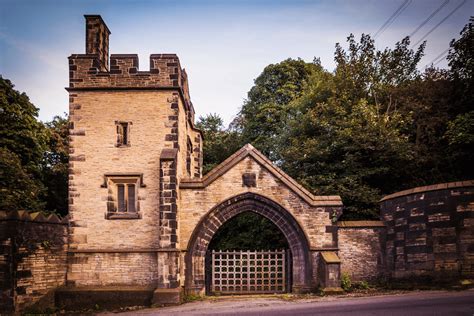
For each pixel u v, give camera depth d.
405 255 19.81
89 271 19.62
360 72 31.45
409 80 32.28
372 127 26.45
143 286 19.33
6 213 16.62
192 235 20.38
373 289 20.06
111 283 19.50
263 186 20.88
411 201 19.80
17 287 16.36
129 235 19.83
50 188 34.25
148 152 20.28
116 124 20.45
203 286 20.27
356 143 26.19
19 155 27.55
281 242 28.73
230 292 21.23
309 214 20.80
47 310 17.86
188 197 20.69
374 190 25.48
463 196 18.27
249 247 30.59
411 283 19.36
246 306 17.05
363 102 27.70
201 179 20.81
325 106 29.52
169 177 19.33
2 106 27.03
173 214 19.14
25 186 25.41
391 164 26.72
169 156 19.45
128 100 20.59
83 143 20.39
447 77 30.61
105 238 19.83
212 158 40.34
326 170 27.44
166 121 20.44
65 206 34.62
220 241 32.47
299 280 20.55
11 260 16.28
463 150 26.70
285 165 29.47
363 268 20.98
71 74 20.69
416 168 27.58
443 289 17.83
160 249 18.92
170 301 18.36
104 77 20.66
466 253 17.92
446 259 18.33
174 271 18.81
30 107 29.09
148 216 19.91
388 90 30.69
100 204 20.00
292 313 14.84
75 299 18.83
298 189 20.89
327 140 28.02
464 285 17.39
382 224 21.34
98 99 20.61
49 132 32.25
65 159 35.81
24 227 16.97
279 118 39.81
